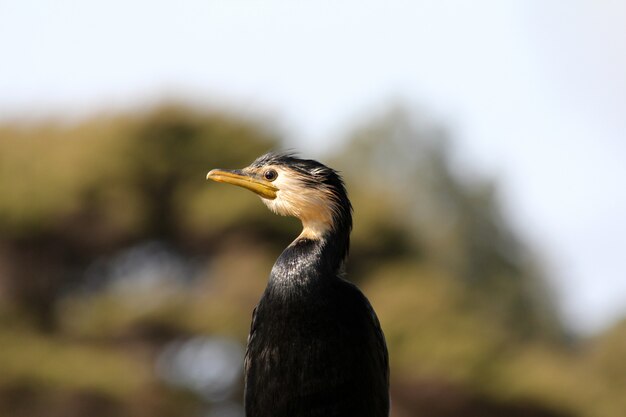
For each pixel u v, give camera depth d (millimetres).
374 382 9328
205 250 30719
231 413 29547
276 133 32281
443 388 27641
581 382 29844
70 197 29953
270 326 9320
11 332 28469
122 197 30281
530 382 27797
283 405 9266
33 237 30125
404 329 28297
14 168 30188
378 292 29516
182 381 28875
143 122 30875
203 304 29000
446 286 30312
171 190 30781
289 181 9914
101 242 30547
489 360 27906
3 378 26984
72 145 30500
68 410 27406
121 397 27672
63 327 30047
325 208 9797
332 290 9320
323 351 9180
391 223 31328
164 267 30828
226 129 31391
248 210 29844
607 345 39250
